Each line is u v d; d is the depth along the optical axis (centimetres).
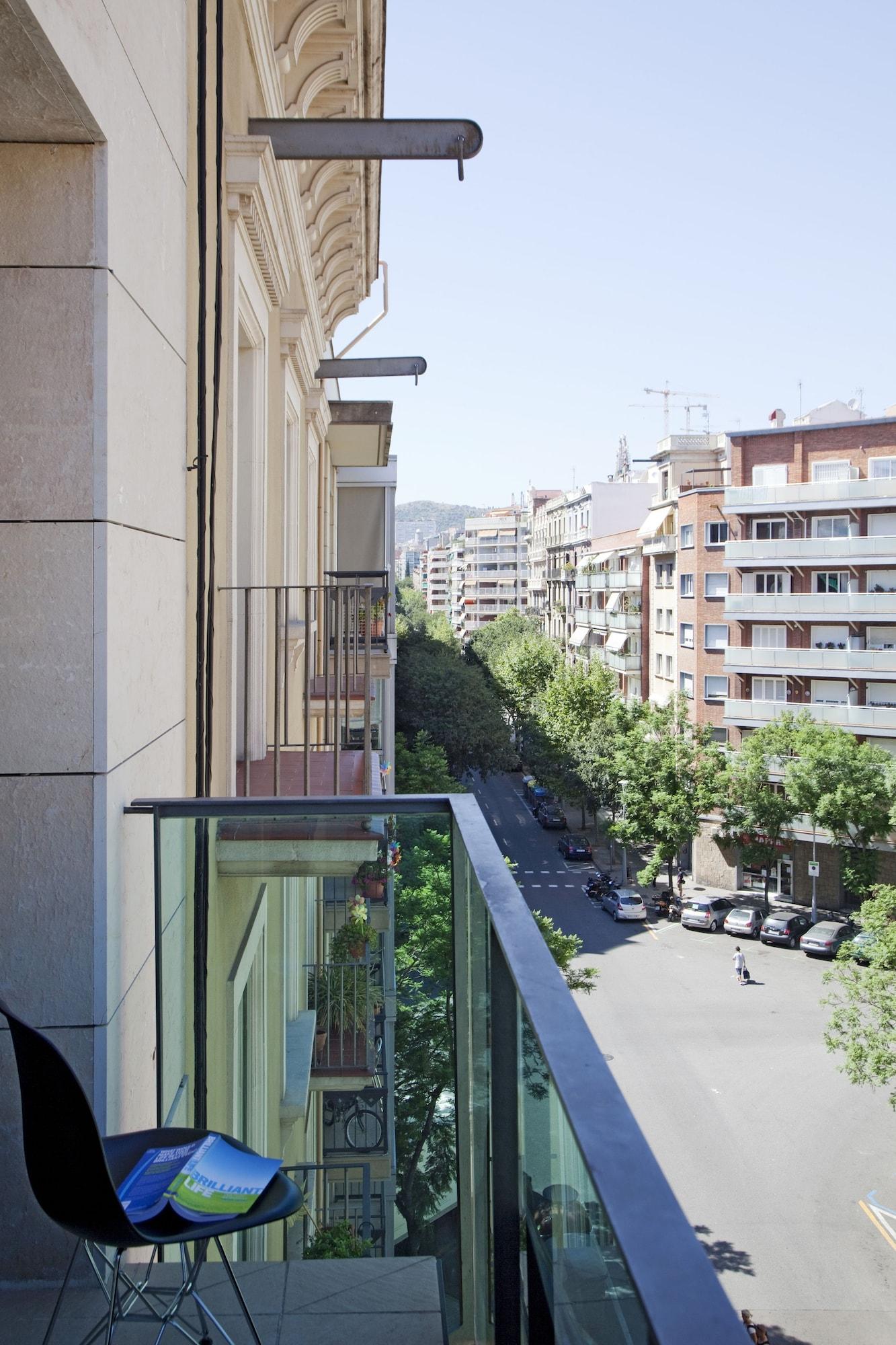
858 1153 2834
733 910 4694
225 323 608
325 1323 298
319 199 1237
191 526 473
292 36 887
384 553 3197
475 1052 260
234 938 331
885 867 4709
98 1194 204
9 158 318
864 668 4612
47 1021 315
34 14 253
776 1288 2298
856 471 4881
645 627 6241
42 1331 296
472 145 709
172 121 426
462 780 7150
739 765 4828
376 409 1783
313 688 1297
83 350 318
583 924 4834
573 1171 125
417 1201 306
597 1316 110
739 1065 3356
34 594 317
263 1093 326
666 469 6931
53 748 318
